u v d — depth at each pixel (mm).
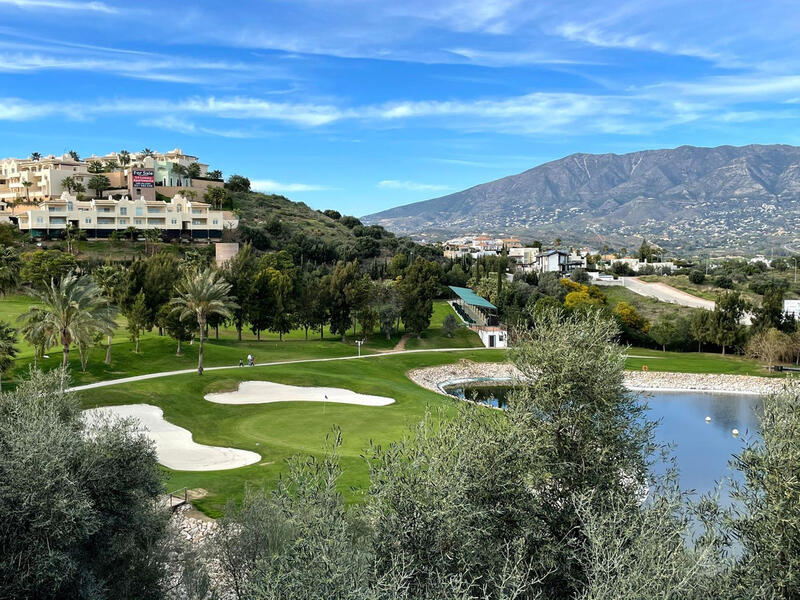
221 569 21188
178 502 31234
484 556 16641
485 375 93375
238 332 103125
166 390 59562
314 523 15125
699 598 15523
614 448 21125
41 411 20625
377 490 16891
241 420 54125
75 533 16641
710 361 108562
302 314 103938
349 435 48344
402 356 96938
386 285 126812
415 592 14977
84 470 18453
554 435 21312
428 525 15898
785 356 104250
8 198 187125
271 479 35562
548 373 22266
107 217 159500
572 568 18219
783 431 19203
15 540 15812
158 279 87125
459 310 143250
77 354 69875
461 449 17578
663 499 18406
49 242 149000
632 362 105062
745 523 18719
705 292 174250
